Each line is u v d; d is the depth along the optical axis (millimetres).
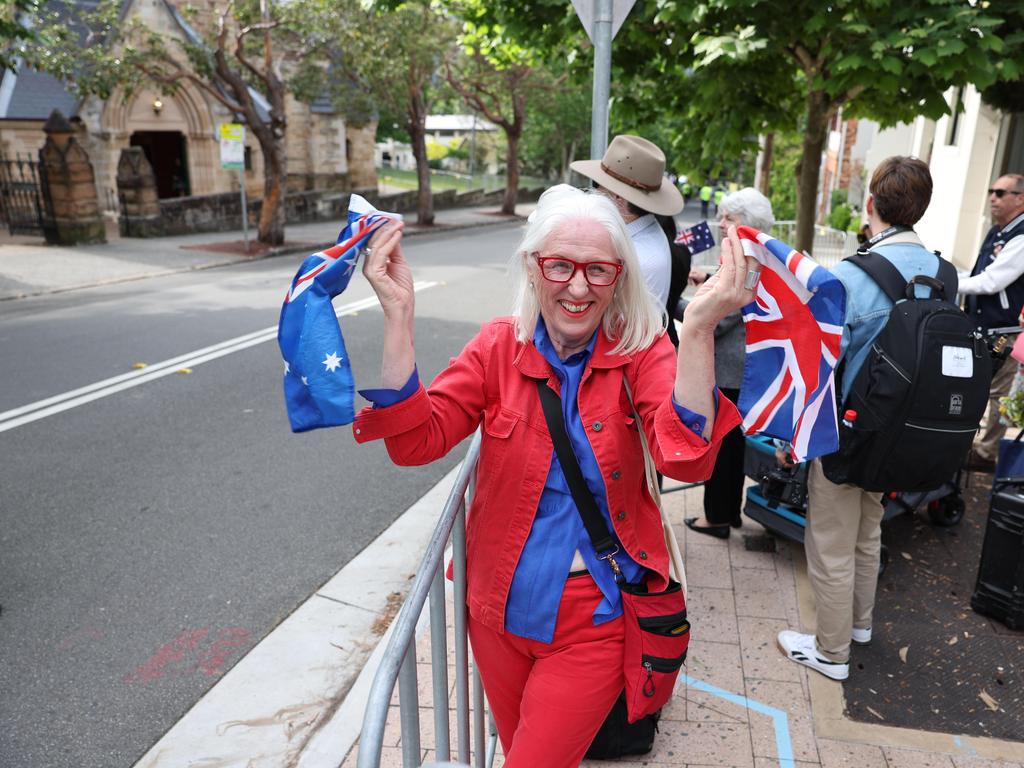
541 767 1826
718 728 2893
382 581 4305
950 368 2709
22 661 3680
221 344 9602
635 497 1896
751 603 3680
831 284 1718
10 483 5609
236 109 19438
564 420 1874
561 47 7996
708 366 1640
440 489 5520
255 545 4758
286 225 27250
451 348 9484
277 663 3617
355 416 1711
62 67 17422
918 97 5812
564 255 1789
